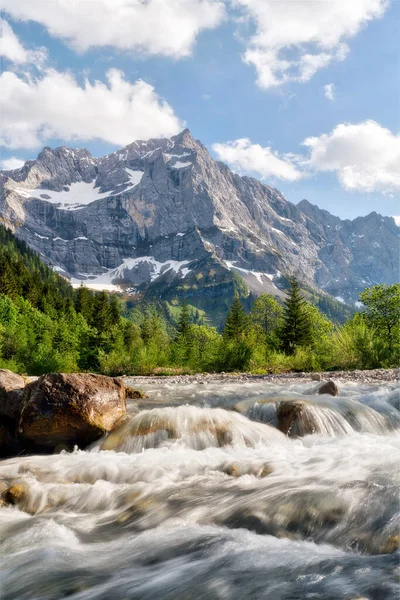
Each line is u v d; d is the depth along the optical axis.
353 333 31.89
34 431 9.66
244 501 5.61
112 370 37.84
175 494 6.26
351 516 4.81
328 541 4.50
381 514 4.74
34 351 39.03
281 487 5.96
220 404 14.15
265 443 9.27
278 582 3.65
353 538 4.43
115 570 4.27
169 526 5.25
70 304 119.19
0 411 10.66
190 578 3.90
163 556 4.47
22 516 6.12
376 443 8.80
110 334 59.03
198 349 37.78
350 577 3.60
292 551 4.29
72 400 9.84
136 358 37.41
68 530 5.46
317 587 3.49
